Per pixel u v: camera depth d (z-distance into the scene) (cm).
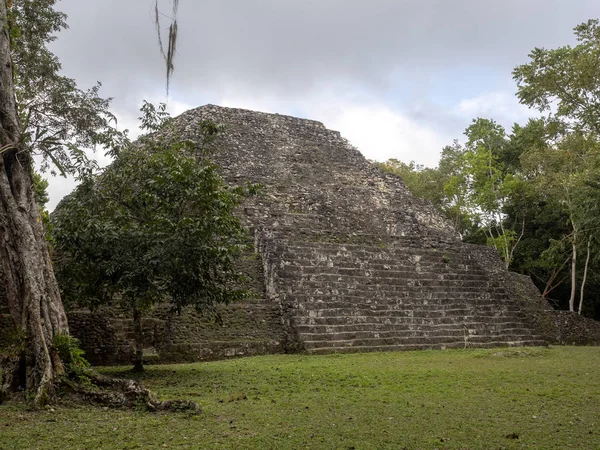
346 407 722
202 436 563
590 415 676
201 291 1032
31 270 747
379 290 1789
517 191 3102
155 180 1024
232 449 517
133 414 666
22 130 820
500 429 602
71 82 1383
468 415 674
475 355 1391
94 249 1004
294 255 1792
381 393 834
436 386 901
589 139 2122
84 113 1292
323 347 1487
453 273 2047
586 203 1848
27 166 805
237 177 2244
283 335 1527
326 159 2636
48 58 1397
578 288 3103
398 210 2425
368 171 2678
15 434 559
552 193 2805
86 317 1275
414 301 1797
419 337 1645
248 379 962
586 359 1345
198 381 936
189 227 979
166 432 577
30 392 708
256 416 657
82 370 763
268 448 522
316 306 1609
